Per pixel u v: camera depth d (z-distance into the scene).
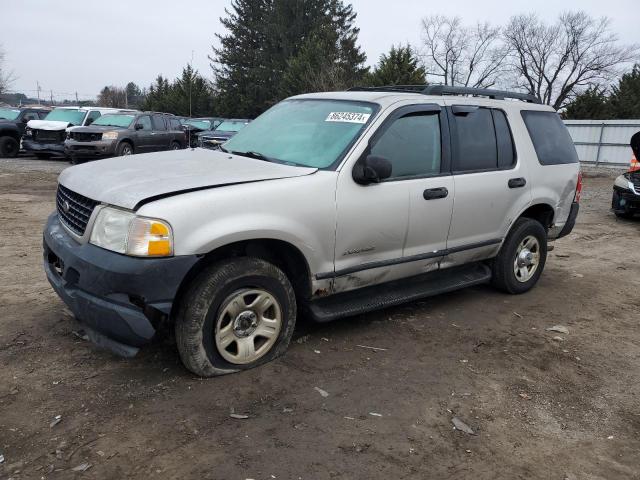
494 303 5.58
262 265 3.73
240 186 3.61
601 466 3.04
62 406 3.29
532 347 4.55
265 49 52.81
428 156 4.64
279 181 3.75
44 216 9.09
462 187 4.82
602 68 53.47
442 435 3.23
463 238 4.99
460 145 4.89
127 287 3.27
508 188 5.28
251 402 3.44
